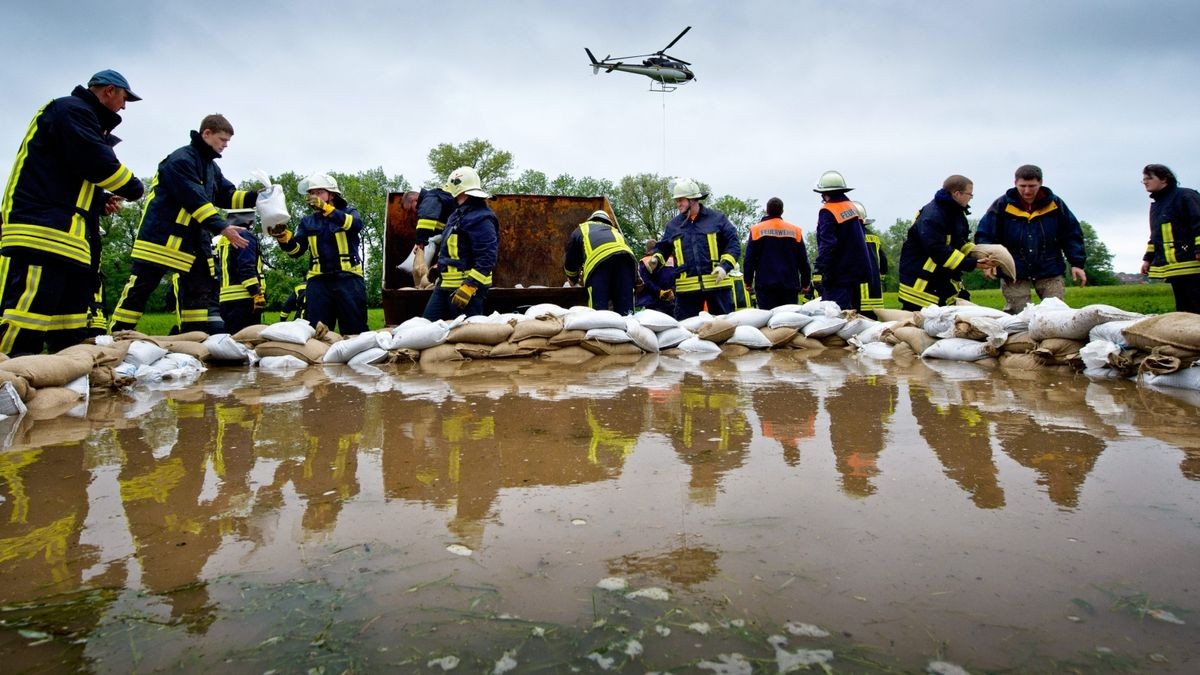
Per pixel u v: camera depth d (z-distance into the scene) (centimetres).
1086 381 366
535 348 556
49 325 436
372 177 5362
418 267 809
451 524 156
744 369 456
